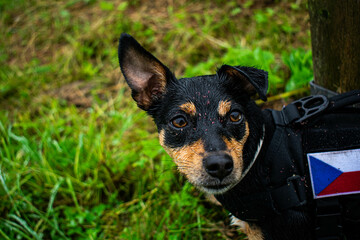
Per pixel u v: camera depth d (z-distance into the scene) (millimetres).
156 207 507
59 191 555
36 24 950
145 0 937
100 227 506
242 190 380
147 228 484
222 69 403
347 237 416
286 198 365
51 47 885
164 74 411
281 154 371
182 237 482
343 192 360
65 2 1001
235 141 378
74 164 577
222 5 858
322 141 365
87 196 542
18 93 767
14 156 589
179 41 793
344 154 359
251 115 396
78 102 726
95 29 868
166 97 409
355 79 450
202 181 361
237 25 797
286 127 379
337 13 433
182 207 509
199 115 383
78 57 825
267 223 384
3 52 894
